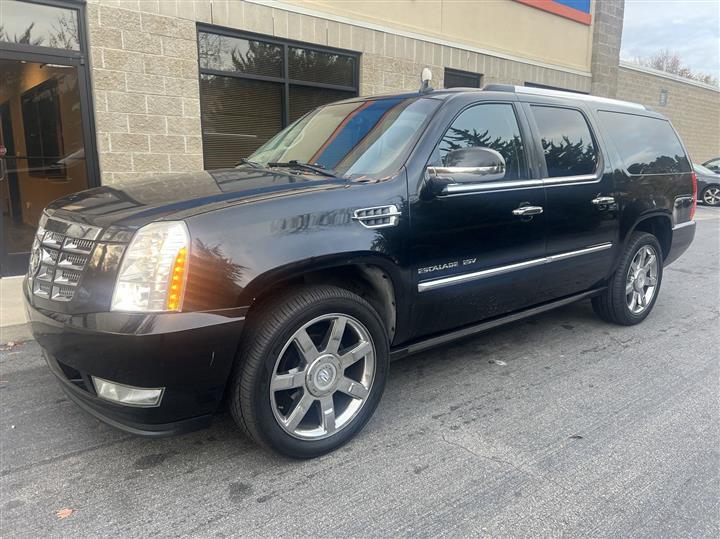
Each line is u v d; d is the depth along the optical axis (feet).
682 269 25.16
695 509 8.04
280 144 13.25
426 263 10.33
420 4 32.48
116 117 22.24
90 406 8.54
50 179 21.45
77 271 8.16
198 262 7.74
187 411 8.15
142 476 8.79
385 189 9.73
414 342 11.12
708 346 14.79
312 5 27.58
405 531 7.55
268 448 8.76
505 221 11.59
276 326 8.41
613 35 47.37
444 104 11.17
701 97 67.51
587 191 13.55
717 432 10.25
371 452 9.52
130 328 7.46
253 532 7.53
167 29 22.93
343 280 10.26
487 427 10.39
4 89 20.03
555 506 8.09
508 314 12.91
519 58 39.60
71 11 21.02
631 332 15.87
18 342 14.44
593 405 11.32
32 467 9.00
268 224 8.36
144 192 9.47
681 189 17.01
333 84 29.55
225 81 25.54
